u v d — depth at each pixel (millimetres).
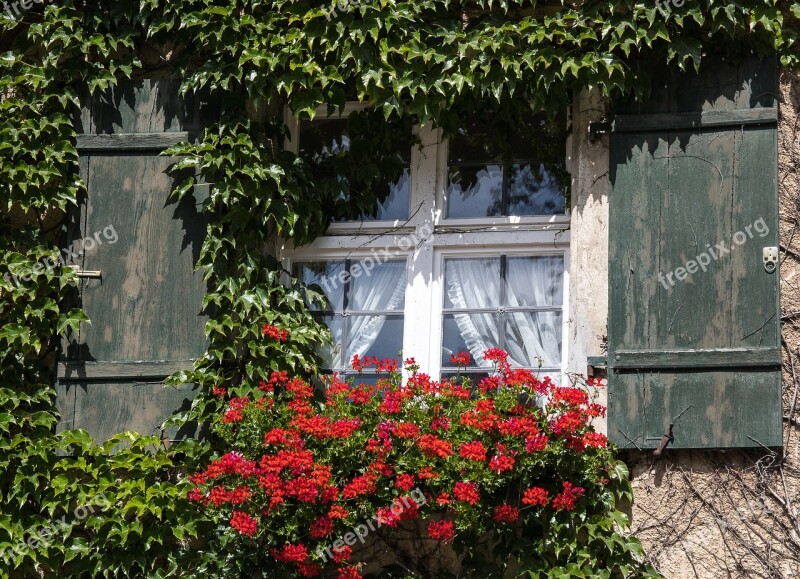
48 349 6223
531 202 6434
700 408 5734
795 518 5602
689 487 5711
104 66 6480
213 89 6277
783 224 5949
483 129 6555
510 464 5461
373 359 5949
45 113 6414
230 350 6031
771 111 5996
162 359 6098
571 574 5527
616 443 5762
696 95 6074
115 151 6340
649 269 5926
